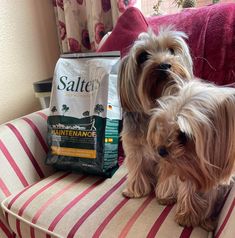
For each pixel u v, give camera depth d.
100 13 1.65
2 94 1.61
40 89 1.58
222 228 0.73
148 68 1.04
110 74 1.13
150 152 0.98
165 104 0.78
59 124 1.19
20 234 1.00
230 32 1.09
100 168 1.10
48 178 1.18
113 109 1.13
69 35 1.76
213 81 1.11
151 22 1.28
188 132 0.70
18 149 1.18
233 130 0.70
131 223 0.85
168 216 0.87
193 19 1.18
